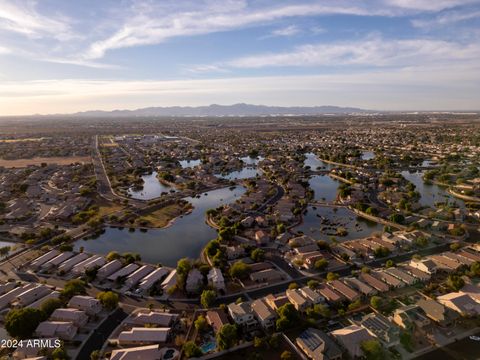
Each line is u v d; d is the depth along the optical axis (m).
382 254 132.38
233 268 117.69
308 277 119.12
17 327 87.12
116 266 125.94
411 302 100.94
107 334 90.62
